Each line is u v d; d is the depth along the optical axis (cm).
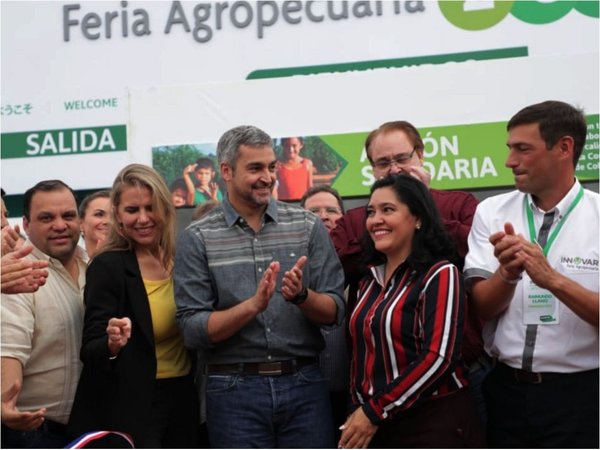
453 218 437
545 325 386
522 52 583
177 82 613
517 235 375
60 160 621
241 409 399
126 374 402
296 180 567
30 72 625
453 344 376
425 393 375
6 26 629
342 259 433
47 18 627
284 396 400
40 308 420
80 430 401
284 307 407
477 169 554
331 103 569
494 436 398
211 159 573
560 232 391
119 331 389
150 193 423
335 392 442
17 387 394
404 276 392
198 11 614
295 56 602
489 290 387
